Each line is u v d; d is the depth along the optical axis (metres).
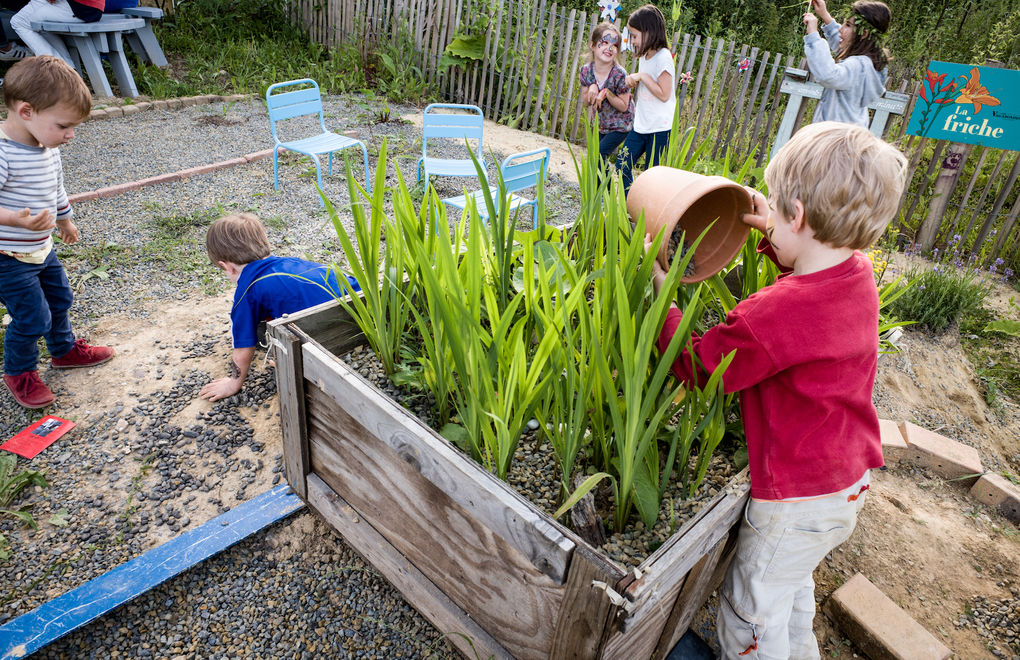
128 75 7.22
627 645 1.55
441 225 1.65
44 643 1.89
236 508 2.40
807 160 1.34
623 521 1.64
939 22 9.28
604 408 1.75
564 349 1.55
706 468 1.78
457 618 1.81
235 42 9.13
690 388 1.62
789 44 9.45
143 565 2.14
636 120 5.39
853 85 4.70
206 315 3.68
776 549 1.58
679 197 1.52
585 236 1.90
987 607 2.42
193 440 2.79
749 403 1.55
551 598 1.46
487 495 1.45
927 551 2.63
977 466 2.98
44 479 2.51
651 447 1.69
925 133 5.05
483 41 8.12
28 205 2.51
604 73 5.54
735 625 1.76
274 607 2.16
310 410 2.10
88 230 4.46
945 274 4.37
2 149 2.37
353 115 7.64
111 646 2.00
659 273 1.64
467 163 5.26
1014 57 7.71
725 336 1.46
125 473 2.61
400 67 8.35
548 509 1.69
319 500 2.24
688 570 1.51
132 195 5.07
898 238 5.50
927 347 4.03
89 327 3.47
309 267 2.91
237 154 6.18
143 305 3.71
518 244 2.19
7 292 2.59
